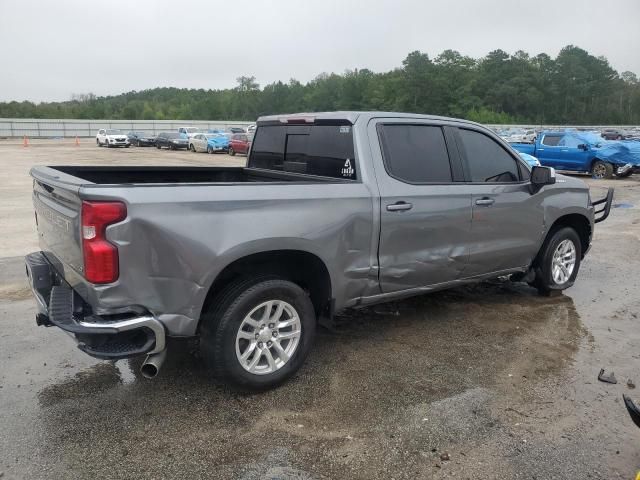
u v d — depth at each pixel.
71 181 3.28
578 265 6.23
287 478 2.86
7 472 2.86
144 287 3.17
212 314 3.54
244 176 5.58
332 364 4.23
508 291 6.27
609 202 6.43
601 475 2.95
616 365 4.32
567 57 122.88
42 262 4.06
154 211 3.13
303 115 4.71
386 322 5.16
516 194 5.21
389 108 104.62
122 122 75.19
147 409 3.53
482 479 2.89
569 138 20.86
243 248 3.43
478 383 3.96
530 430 3.36
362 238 4.07
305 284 4.20
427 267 4.55
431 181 4.54
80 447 3.10
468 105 106.50
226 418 3.43
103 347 3.14
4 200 13.29
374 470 2.95
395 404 3.63
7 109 107.50
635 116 124.75
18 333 4.77
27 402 3.59
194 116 117.12
